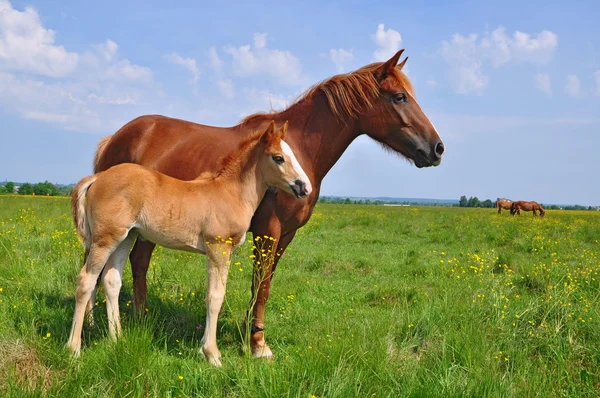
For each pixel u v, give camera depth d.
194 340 4.50
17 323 4.29
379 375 3.41
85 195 3.94
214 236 4.00
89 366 3.41
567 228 16.06
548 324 4.62
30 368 3.32
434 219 19.97
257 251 4.30
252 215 4.21
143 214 3.88
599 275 6.67
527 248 10.95
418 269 8.06
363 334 4.16
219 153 4.48
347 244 11.28
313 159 4.54
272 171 4.11
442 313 4.89
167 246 4.10
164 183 3.93
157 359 3.67
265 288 4.30
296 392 3.11
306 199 4.36
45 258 7.05
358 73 4.55
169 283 6.02
